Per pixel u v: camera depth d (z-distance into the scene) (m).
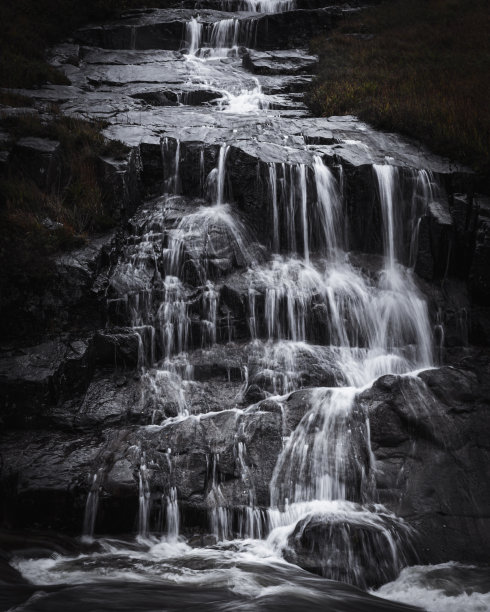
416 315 10.91
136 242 11.79
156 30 21.67
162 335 10.24
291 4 24.09
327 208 12.30
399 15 22.58
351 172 12.34
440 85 16.95
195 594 5.88
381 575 6.60
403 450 8.00
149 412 9.06
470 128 13.80
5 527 7.57
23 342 9.90
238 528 7.45
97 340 9.98
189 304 10.52
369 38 21.31
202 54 21.52
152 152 13.25
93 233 11.66
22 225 10.77
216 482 7.82
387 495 7.56
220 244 11.41
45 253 10.58
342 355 10.20
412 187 12.33
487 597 6.15
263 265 11.63
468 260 11.78
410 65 18.84
